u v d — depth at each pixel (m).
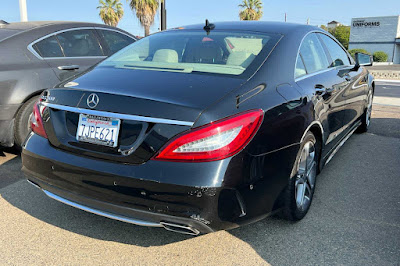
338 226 2.72
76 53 4.71
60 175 2.26
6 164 4.02
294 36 2.97
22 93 3.86
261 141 2.12
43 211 2.96
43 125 2.41
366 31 47.97
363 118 5.11
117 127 2.09
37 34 4.36
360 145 4.86
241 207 2.06
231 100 2.09
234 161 1.98
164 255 2.38
